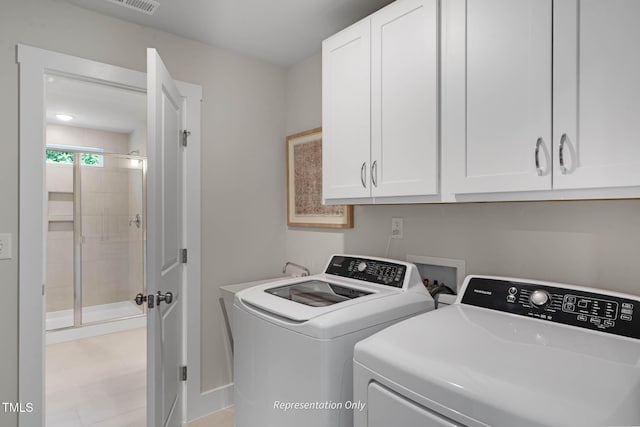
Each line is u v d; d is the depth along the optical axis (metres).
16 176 1.64
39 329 1.68
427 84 1.39
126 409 2.34
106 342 3.59
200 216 2.25
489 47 1.22
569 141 1.04
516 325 1.14
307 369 1.21
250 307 1.50
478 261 1.60
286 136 2.69
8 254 1.63
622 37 0.95
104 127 4.23
